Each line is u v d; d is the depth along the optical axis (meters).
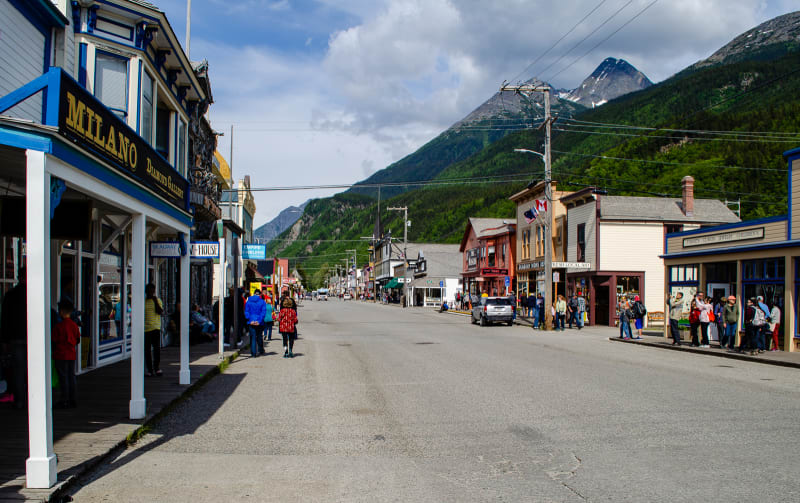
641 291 33.47
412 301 76.56
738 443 7.11
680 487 5.47
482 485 5.62
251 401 10.21
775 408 9.27
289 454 6.85
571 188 59.44
